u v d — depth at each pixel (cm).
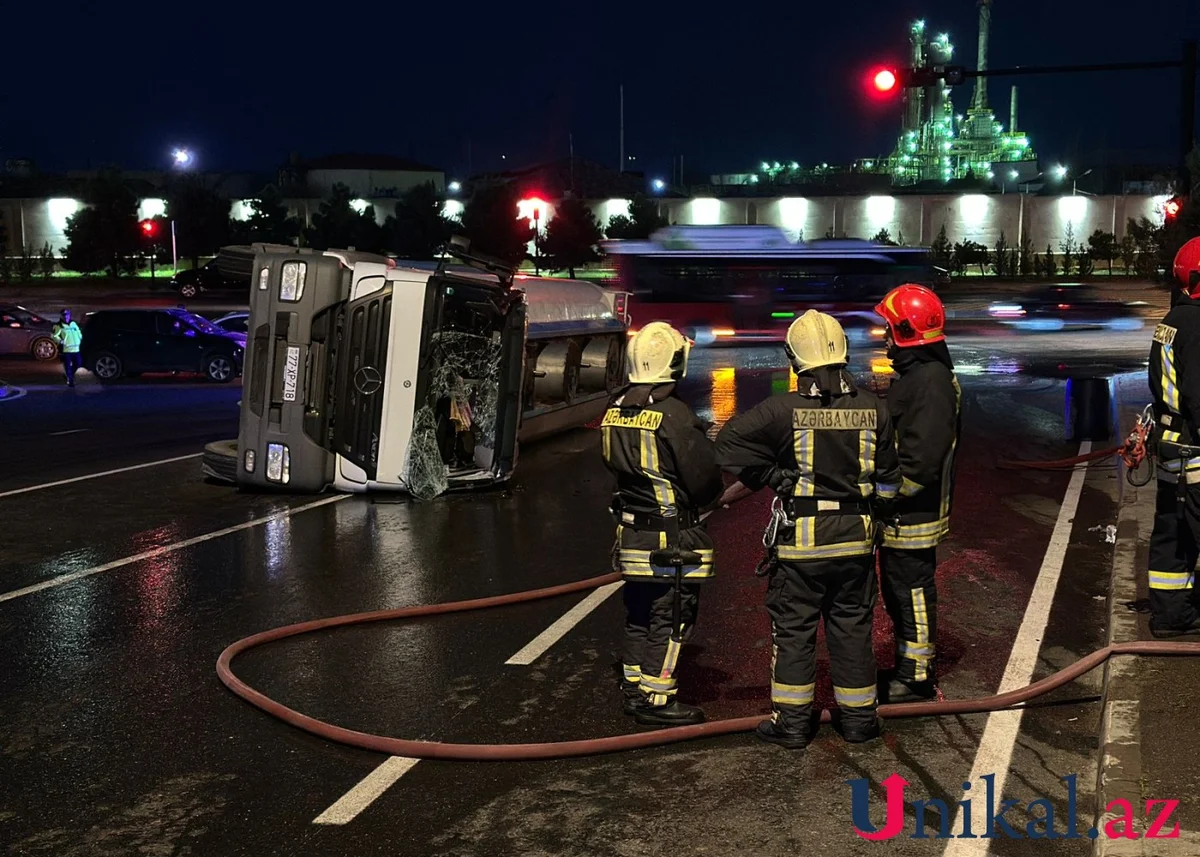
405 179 7731
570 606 706
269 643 637
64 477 1173
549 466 1234
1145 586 672
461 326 1103
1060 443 1333
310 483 1058
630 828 414
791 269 2983
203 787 454
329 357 1051
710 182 9344
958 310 4103
